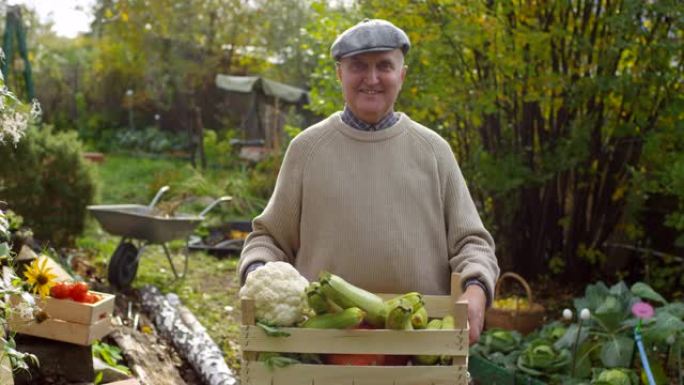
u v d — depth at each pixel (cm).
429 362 207
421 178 257
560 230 727
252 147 1773
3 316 297
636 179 647
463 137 705
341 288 208
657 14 625
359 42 245
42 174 714
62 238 741
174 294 656
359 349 202
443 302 236
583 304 492
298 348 203
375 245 251
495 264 248
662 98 654
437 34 633
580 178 702
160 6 2294
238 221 1023
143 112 2433
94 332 376
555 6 644
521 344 507
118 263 656
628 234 705
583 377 455
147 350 480
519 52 639
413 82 650
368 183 255
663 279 695
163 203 745
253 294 211
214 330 577
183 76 2314
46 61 2405
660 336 433
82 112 2473
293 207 264
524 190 707
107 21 2397
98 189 760
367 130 261
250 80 1733
